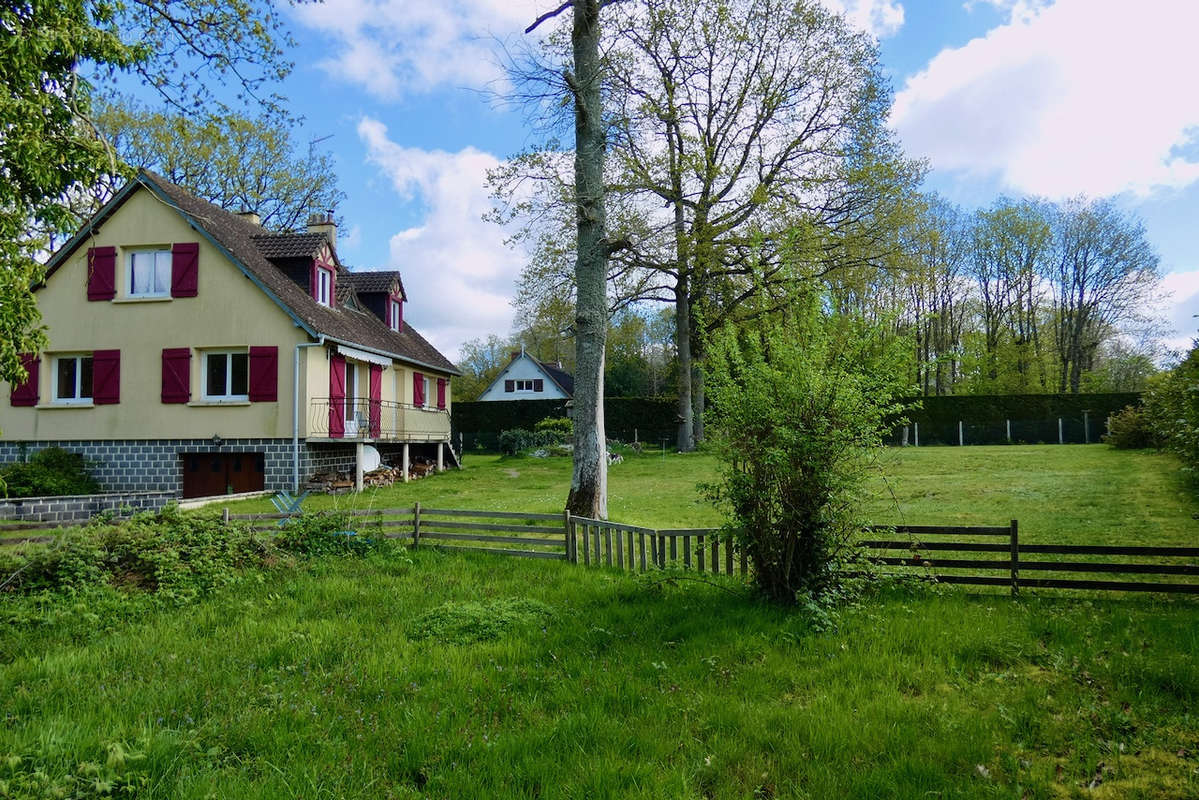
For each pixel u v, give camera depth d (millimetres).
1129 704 4688
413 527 10711
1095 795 3627
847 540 7125
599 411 12422
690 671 5352
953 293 49750
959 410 36062
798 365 6805
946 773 3842
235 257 18859
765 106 25281
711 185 26188
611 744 4195
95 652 5961
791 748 4125
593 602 7543
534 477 22906
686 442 30484
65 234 9289
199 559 8734
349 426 21312
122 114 27422
